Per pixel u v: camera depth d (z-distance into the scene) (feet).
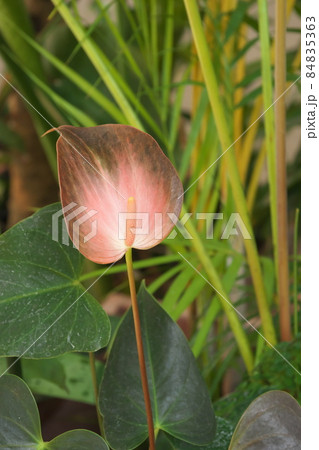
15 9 2.48
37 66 2.55
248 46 2.62
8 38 2.49
